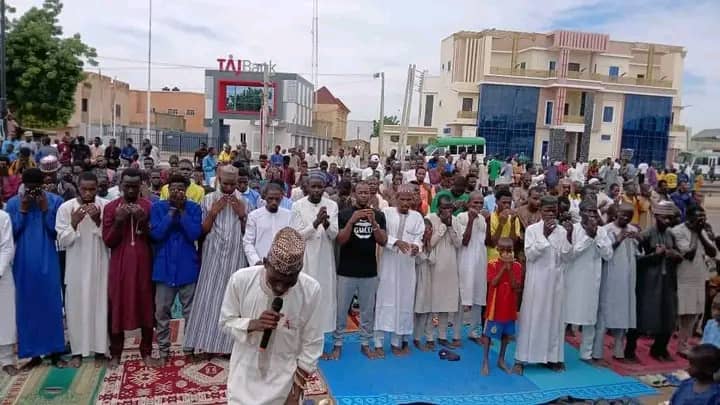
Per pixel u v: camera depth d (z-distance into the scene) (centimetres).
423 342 670
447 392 546
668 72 4850
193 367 568
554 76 4359
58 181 850
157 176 918
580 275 616
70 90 2520
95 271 559
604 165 2656
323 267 597
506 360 638
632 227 648
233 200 573
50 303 549
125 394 505
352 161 2422
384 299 624
